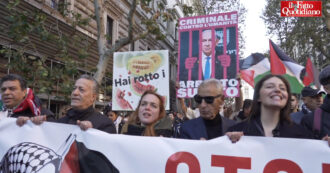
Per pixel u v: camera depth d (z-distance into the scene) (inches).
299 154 79.2
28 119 101.6
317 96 133.4
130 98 183.9
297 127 85.4
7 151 99.5
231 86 160.1
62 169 94.2
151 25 240.7
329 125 88.1
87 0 423.8
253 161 81.9
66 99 214.7
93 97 110.1
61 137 97.6
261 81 85.5
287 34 662.5
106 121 108.3
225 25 165.3
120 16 546.3
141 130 105.7
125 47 560.7
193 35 171.9
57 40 238.4
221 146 85.3
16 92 112.1
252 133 86.3
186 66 170.9
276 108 81.8
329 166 76.9
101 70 229.0
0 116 120.6
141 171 89.0
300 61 683.4
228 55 162.6
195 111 175.8
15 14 215.8
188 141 88.2
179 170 87.0
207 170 85.1
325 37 608.7
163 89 177.9
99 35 237.0
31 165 95.2
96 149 93.3
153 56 181.9
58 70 212.4
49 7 337.7
